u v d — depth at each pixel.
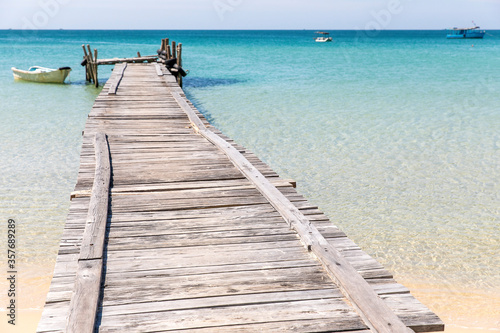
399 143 11.62
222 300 3.04
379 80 24.81
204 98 18.06
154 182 5.59
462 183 8.83
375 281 3.25
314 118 14.47
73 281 3.18
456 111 15.91
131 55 41.16
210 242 3.95
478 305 4.96
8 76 24.53
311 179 8.98
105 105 11.05
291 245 3.91
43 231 6.48
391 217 7.27
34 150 10.52
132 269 3.44
